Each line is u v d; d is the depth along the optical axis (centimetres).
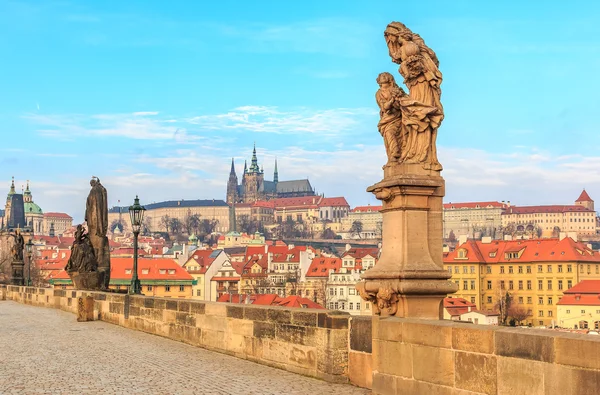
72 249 4634
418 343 1403
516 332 1181
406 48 1645
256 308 2048
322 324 1720
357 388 1597
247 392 1567
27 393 1584
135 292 3472
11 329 3195
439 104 1658
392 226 1639
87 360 2114
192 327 2516
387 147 1673
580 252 13000
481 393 1246
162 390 1606
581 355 1068
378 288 1620
